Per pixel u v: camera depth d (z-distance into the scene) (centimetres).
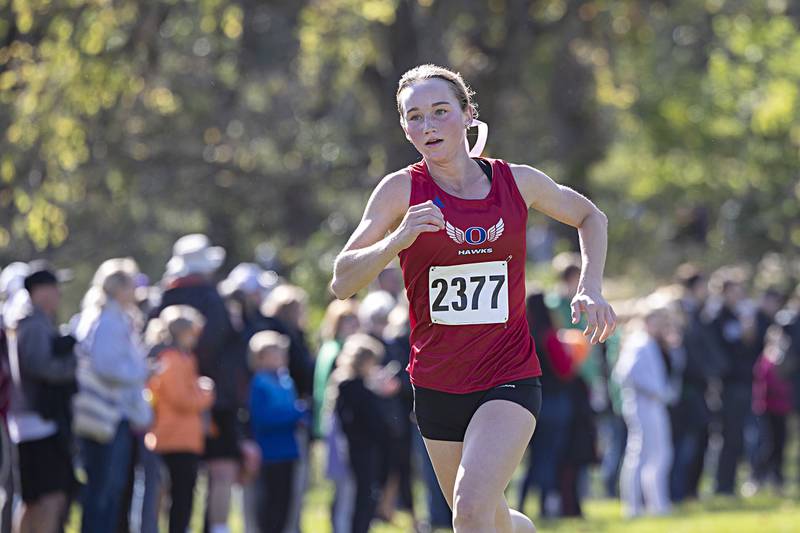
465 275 1560
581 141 6556
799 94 6394
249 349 2927
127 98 3697
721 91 6500
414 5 5638
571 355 3462
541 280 5775
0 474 2358
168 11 3900
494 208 1564
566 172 6694
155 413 2683
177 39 4722
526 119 6544
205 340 2823
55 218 3234
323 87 6438
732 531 3112
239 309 3047
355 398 2986
